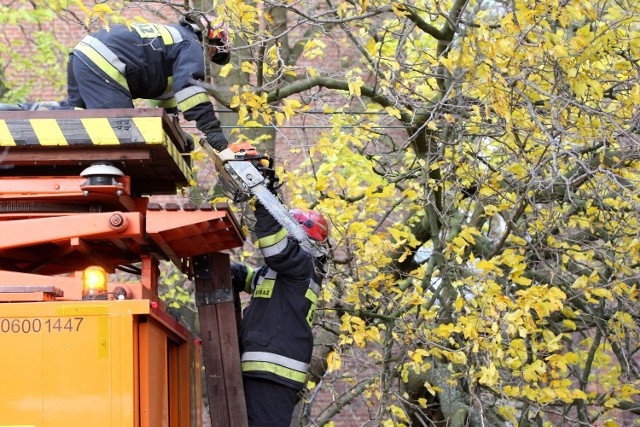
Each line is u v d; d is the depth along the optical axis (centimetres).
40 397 784
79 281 890
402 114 1428
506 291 1312
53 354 789
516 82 1206
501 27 1187
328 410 1794
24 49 2891
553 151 1127
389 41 1550
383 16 1797
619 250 1376
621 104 1252
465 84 1320
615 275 1418
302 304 1069
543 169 1371
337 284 1435
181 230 936
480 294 1270
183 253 1021
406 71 1552
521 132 1322
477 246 1519
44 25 2856
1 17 2364
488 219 1675
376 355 1516
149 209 916
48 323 793
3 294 819
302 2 1458
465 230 1320
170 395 971
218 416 1011
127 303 797
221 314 1033
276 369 1046
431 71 1394
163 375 884
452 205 1491
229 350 1025
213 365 1022
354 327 1305
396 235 1303
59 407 783
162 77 1073
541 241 1380
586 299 1481
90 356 789
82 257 1029
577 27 1473
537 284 1362
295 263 1040
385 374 1441
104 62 1038
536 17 1145
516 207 1294
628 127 1228
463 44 1166
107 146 921
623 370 1489
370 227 1388
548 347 1278
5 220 941
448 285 1451
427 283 1466
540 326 1489
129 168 985
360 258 1352
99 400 784
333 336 1577
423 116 1433
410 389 1639
